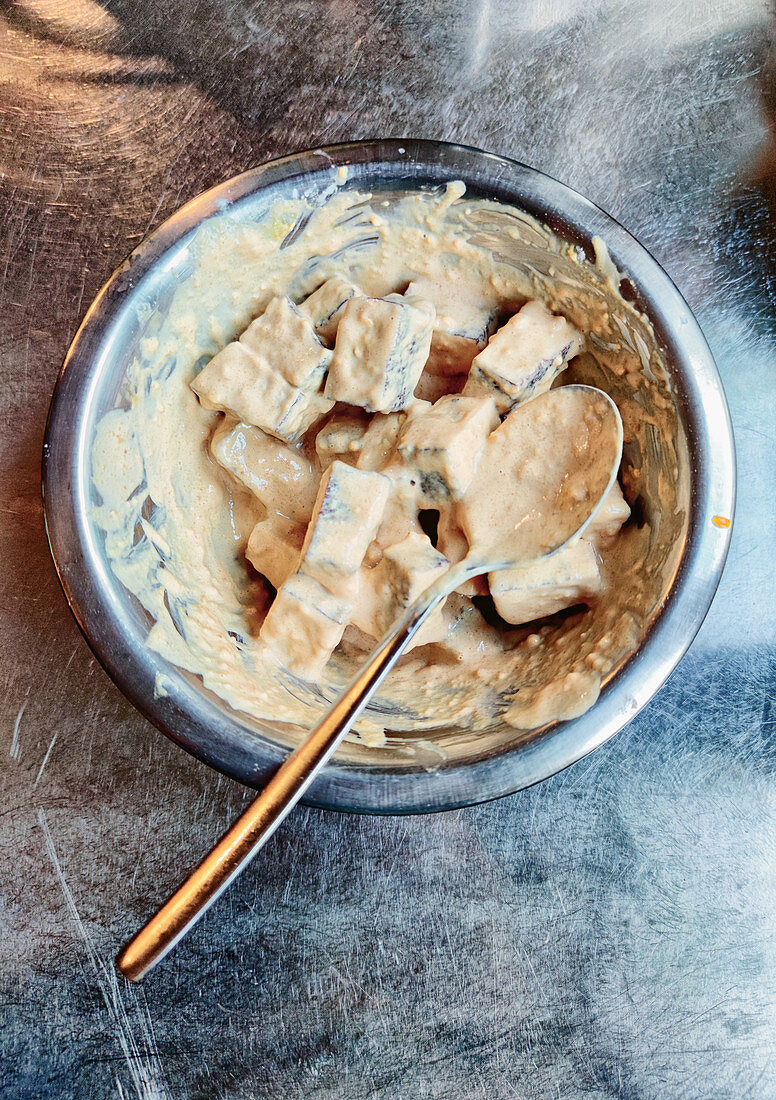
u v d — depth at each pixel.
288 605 0.47
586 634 0.47
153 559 0.47
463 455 0.47
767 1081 0.50
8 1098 0.49
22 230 0.52
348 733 0.46
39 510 0.52
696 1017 0.50
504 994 0.50
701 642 0.51
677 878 0.50
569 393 0.47
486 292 0.49
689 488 0.44
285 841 0.50
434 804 0.43
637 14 0.52
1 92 0.53
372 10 0.53
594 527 0.47
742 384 0.52
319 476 0.50
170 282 0.46
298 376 0.47
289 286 0.49
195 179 0.52
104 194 0.52
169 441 0.48
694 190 0.52
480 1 0.53
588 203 0.45
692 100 0.52
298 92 0.52
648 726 0.51
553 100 0.52
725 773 0.51
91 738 0.51
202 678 0.45
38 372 0.52
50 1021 0.50
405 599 0.47
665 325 0.45
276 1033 0.50
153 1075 0.50
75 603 0.44
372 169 0.46
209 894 0.42
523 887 0.50
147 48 0.53
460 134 0.52
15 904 0.50
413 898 0.50
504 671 0.49
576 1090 0.50
